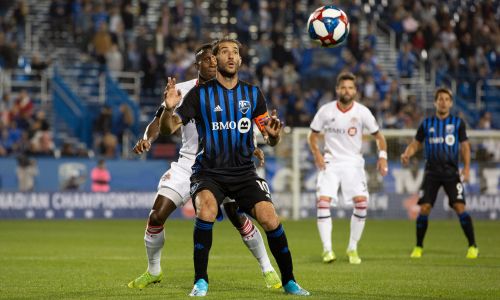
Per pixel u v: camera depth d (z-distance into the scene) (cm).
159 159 7725
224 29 10038
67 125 8581
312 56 9288
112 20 9319
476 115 9631
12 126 7931
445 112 4000
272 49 9325
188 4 10425
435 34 10200
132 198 7412
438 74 9969
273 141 2291
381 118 8756
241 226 2502
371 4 10875
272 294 2375
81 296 2373
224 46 2312
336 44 2991
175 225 6500
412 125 8825
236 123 2317
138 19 10150
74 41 9519
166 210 2555
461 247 4516
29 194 7225
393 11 10550
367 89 9012
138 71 9212
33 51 9362
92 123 8512
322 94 9125
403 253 4103
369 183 7369
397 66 9925
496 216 7412
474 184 7381
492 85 9969
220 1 10331
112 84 8712
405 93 9800
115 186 7412
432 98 9769
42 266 3347
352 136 3672
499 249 4375
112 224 6550
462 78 9988
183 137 2609
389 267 3294
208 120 2316
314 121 3716
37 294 2433
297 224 6694
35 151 7688
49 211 7256
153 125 2492
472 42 10294
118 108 8619
